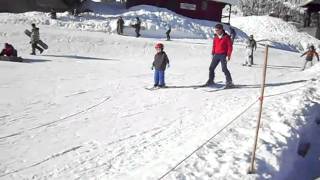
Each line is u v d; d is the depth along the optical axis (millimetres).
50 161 7059
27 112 10055
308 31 62625
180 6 47719
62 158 7203
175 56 27734
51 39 26562
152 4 46938
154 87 13641
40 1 39531
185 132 8617
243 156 6676
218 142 7363
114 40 28281
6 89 12570
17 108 10383
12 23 31344
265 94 12047
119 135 8500
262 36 55781
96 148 7715
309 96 11023
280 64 27188
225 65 13633
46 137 8297
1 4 37688
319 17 61750
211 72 13977
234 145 7191
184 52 29141
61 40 26688
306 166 7449
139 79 15320
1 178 6328
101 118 9773
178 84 14383
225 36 13547
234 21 66375
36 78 14641
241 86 14125
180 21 42688
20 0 38406
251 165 6164
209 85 14070
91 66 18750
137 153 7402
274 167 6527
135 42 28719
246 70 20047
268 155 6797
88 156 7301
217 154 6762
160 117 9922
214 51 13805
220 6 50062
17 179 6316
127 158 7168
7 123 9102
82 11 40625
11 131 8570
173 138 8219
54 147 7738
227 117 9258
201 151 6891
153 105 11141
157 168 6309
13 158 7148
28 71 16172
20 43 25281
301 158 7633
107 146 7820
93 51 26266
